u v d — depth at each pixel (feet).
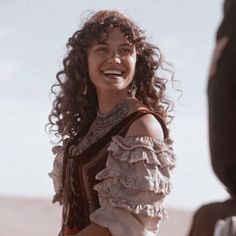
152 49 17.17
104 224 15.42
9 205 88.28
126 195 15.39
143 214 15.33
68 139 17.47
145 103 17.28
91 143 16.48
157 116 15.98
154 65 17.25
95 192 16.10
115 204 15.35
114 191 15.43
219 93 8.59
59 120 17.76
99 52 16.49
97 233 15.47
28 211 84.84
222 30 8.82
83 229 16.12
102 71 16.46
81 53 17.08
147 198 15.39
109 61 16.38
